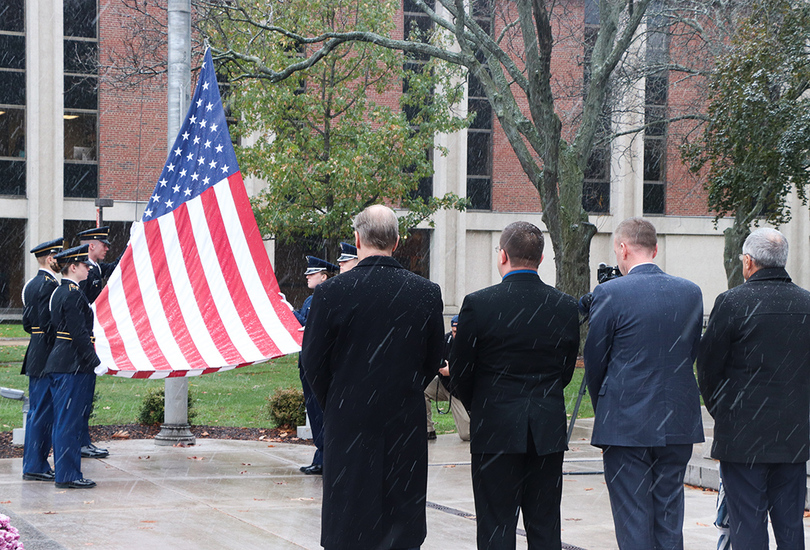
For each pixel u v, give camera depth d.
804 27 15.03
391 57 20.44
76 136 30.47
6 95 29.62
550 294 4.33
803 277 37.03
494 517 4.20
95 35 30.27
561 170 18.73
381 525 3.96
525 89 18.08
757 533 4.37
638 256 4.71
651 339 4.44
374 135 19.86
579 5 27.14
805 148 14.63
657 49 26.91
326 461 4.03
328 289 4.03
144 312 8.30
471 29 18.12
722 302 4.44
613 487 4.51
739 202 17.11
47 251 7.66
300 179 19.66
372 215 4.19
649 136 34.16
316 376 4.06
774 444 4.30
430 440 10.20
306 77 20.38
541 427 4.15
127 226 31.56
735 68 15.59
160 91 30.91
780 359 4.33
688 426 4.46
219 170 8.94
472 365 4.27
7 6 29.44
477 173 34.00
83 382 7.08
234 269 8.77
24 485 7.20
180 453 9.02
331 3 20.12
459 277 33.69
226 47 18.52
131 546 5.22
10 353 19.27
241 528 5.74
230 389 15.09
